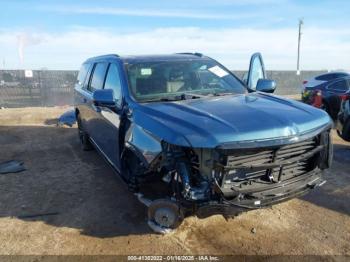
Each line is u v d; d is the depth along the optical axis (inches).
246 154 132.1
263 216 174.1
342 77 476.1
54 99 658.2
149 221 152.9
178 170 135.8
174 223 146.5
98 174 241.0
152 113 152.8
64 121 416.2
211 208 132.2
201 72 202.4
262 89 210.5
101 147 230.7
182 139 130.3
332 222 168.2
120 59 205.3
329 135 157.9
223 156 129.3
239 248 147.2
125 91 178.9
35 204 195.3
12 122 454.9
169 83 187.2
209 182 130.6
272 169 139.0
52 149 312.7
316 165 154.6
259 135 131.7
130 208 186.1
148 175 152.6
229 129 131.1
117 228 165.5
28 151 307.6
